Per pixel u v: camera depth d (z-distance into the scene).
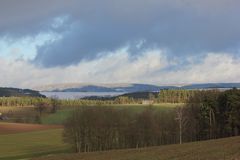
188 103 116.31
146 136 102.88
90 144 95.94
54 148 96.62
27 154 85.94
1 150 93.12
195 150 39.78
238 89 110.56
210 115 109.81
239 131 106.06
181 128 107.69
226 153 34.28
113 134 98.56
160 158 37.41
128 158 41.50
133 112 108.31
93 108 99.56
